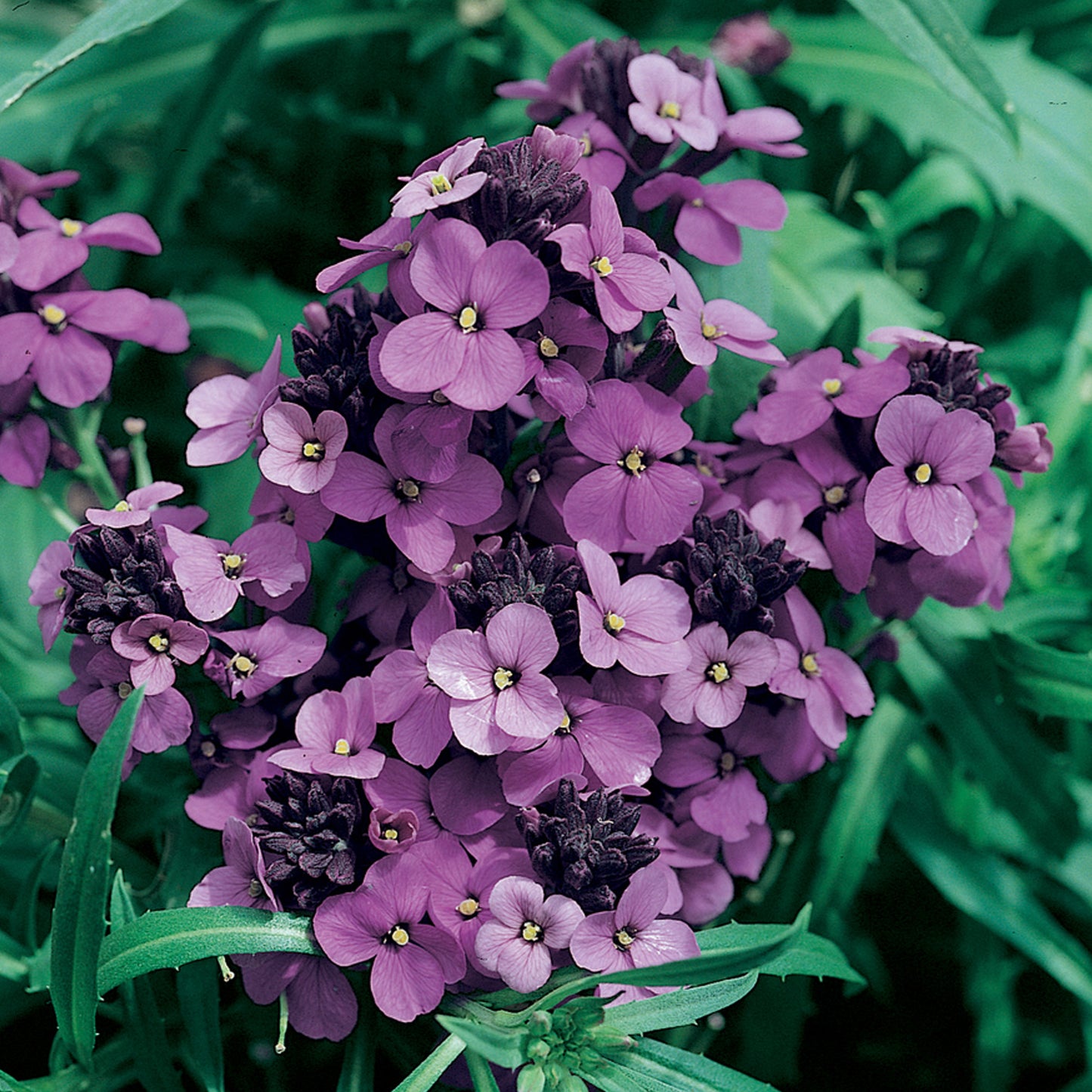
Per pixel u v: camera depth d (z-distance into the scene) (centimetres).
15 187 42
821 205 51
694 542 40
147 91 51
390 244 39
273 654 39
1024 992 50
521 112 50
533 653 38
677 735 40
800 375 41
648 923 38
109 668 39
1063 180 50
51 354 41
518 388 38
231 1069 45
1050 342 54
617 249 39
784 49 51
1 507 49
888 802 45
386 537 40
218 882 39
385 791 39
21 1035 47
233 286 50
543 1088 38
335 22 51
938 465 40
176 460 50
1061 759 48
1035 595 47
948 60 43
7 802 41
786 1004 45
